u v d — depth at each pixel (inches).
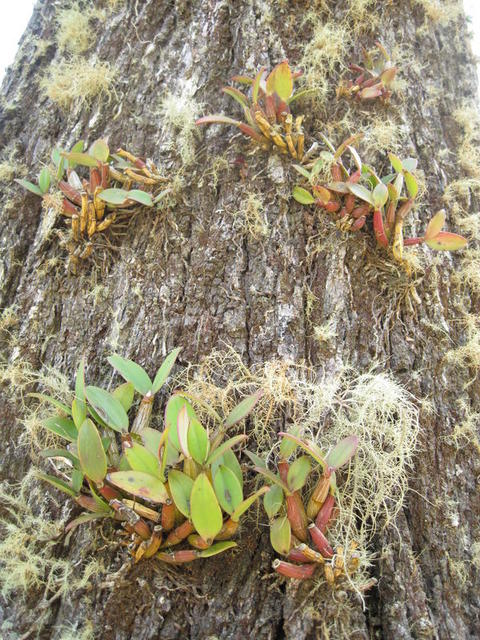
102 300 20.8
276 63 23.1
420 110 24.7
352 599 16.3
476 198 24.5
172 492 15.4
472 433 19.6
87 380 19.8
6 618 16.9
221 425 16.9
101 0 26.7
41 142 25.0
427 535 18.0
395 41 25.4
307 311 19.9
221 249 20.5
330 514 16.2
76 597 16.8
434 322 20.8
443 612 17.1
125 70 24.6
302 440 16.3
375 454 17.2
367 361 19.5
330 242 20.8
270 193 21.2
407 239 20.7
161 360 19.4
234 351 18.7
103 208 20.9
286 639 15.8
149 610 16.4
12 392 20.2
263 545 17.0
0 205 24.0
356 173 19.9
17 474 19.1
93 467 15.9
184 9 24.9
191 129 22.3
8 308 21.6
